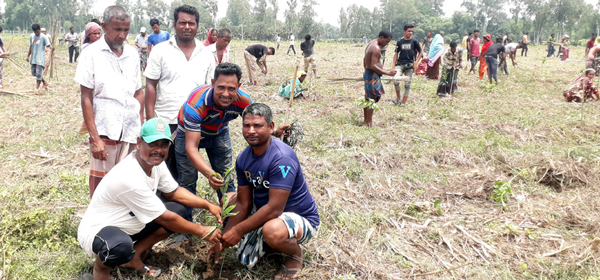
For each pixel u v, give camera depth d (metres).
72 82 13.05
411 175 5.98
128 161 3.30
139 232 3.58
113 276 3.61
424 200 5.31
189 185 4.37
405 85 10.27
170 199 3.80
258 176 3.55
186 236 4.18
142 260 3.81
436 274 3.83
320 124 8.45
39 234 4.07
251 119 3.36
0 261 3.58
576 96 10.74
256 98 10.68
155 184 3.50
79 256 3.84
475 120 8.87
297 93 10.75
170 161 4.42
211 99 3.76
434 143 7.36
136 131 4.26
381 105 10.32
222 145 4.36
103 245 3.17
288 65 18.70
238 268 3.83
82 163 6.27
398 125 8.56
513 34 131.50
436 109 9.87
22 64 17.11
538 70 17.70
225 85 3.60
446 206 5.18
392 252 4.18
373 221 4.74
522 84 13.77
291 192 3.67
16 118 8.65
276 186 3.46
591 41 18.69
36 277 3.47
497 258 4.07
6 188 5.13
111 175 3.24
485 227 4.64
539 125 8.30
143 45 14.12
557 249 4.18
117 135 4.09
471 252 4.19
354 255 4.01
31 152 6.62
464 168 6.32
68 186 5.32
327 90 11.85
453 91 11.84
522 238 4.40
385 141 7.47
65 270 3.64
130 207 3.28
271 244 3.51
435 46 14.34
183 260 3.84
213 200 4.88
